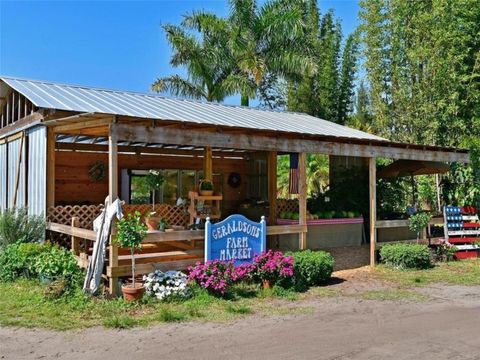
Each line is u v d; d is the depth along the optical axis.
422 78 17.41
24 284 8.93
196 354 5.62
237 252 9.34
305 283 9.56
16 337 6.20
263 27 23.47
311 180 21.61
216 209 10.66
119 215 7.90
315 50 27.44
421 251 11.68
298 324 6.93
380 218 15.48
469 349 5.82
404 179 17.47
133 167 15.43
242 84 22.62
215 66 23.62
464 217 13.89
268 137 10.45
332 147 11.55
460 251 13.31
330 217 14.66
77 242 9.93
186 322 6.95
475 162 15.50
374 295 8.90
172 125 8.98
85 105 10.17
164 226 9.26
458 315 7.49
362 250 14.12
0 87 13.21
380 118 19.27
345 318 7.29
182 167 16.53
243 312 7.53
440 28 16.36
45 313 7.19
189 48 23.09
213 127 9.45
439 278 10.55
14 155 13.12
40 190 11.24
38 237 10.77
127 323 6.75
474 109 16.23
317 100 31.42
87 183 14.49
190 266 9.05
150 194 15.75
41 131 11.27
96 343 6.00
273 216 14.74
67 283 8.22
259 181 17.61
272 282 9.11
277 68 23.66
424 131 17.42
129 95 13.34
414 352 5.70
